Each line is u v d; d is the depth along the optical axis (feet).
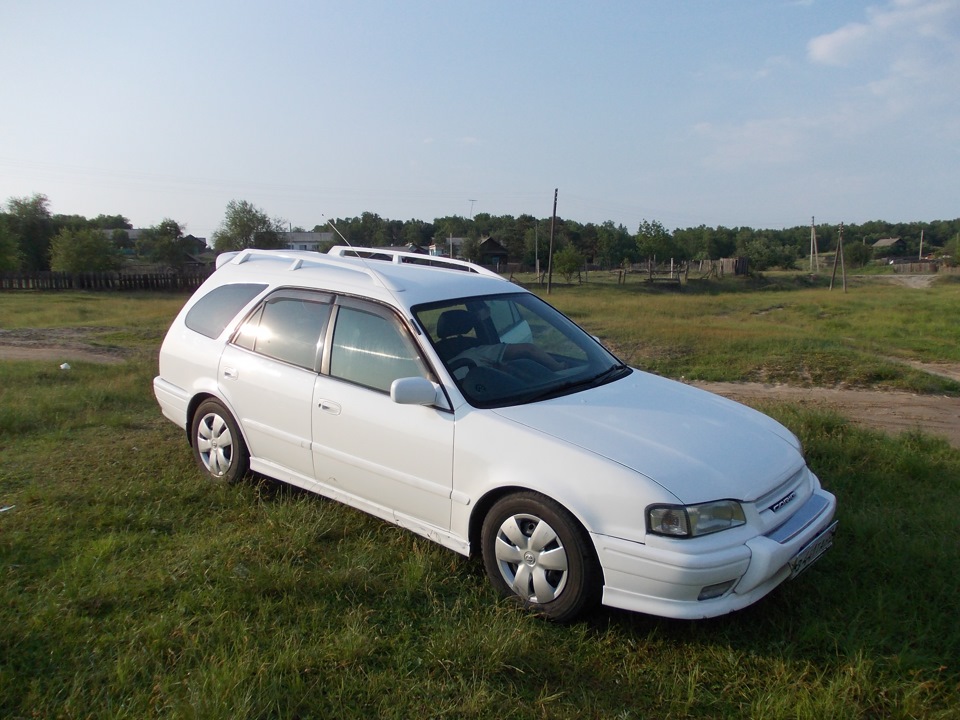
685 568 10.36
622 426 12.28
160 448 20.33
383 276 14.89
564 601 11.28
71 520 14.87
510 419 12.32
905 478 18.38
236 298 17.51
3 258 153.48
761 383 35.04
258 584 12.03
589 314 73.20
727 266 217.36
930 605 12.01
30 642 10.55
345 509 15.57
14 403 24.79
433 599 11.98
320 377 14.84
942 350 45.57
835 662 10.53
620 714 9.44
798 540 11.33
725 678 10.27
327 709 9.35
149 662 10.16
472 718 9.27
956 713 9.50
